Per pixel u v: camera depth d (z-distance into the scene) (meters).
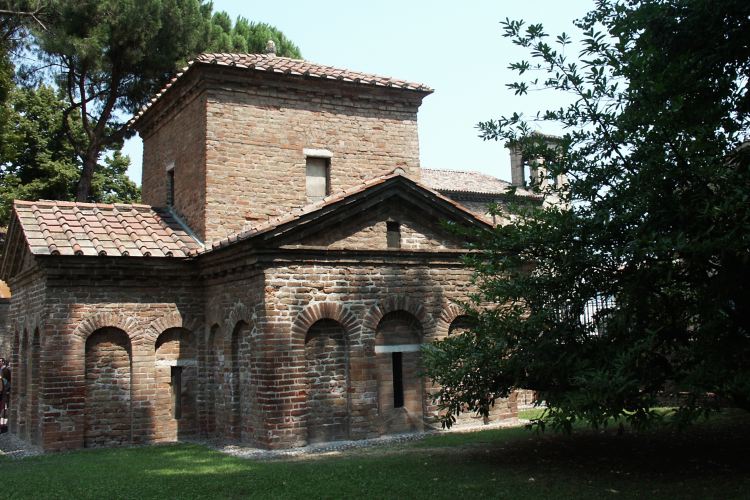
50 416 15.40
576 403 9.09
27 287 18.02
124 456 14.00
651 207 9.38
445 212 16.52
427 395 15.96
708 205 8.52
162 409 16.64
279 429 14.07
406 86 19.94
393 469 10.96
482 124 10.98
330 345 15.07
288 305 14.51
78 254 15.46
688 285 9.90
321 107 19.19
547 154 10.69
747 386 8.39
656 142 9.37
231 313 15.85
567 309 10.73
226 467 12.10
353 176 19.36
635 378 9.31
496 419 16.97
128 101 30.17
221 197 17.66
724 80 10.40
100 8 26.31
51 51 26.34
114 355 16.39
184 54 29.22
